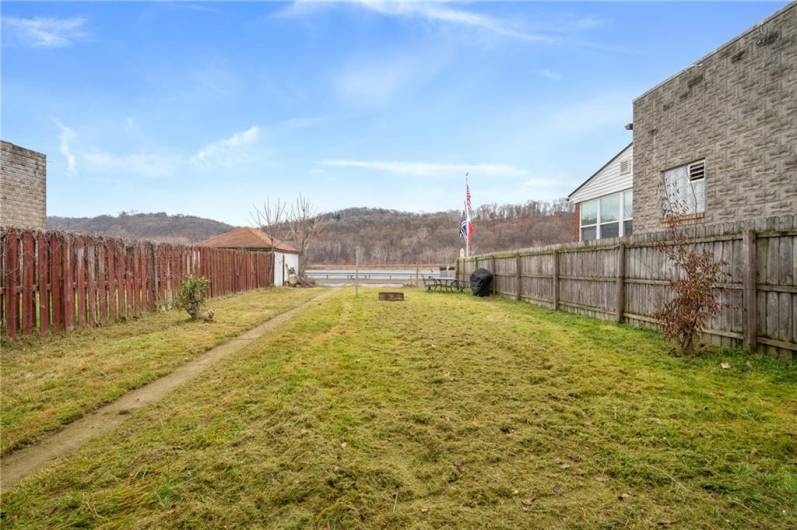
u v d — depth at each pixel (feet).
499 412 11.54
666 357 17.08
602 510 7.04
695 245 19.40
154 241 35.32
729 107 26.45
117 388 13.96
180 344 21.12
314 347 20.30
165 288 36.86
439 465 8.63
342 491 7.67
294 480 8.00
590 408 11.68
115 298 28.96
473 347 20.01
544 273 38.24
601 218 48.73
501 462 8.73
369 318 31.07
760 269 16.11
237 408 11.96
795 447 9.05
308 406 12.02
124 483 8.04
